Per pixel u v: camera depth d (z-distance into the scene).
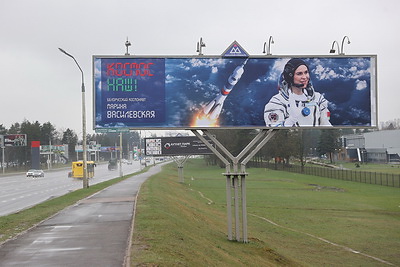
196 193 50.97
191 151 64.12
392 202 43.84
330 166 110.19
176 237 14.01
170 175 86.62
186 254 11.82
